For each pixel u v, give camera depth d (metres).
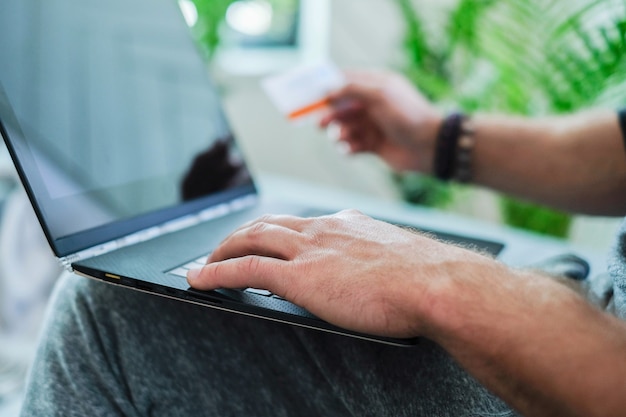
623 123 0.73
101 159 0.56
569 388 0.33
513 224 1.36
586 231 1.31
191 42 0.76
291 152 1.81
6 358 0.98
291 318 0.39
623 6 1.10
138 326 0.49
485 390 0.43
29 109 0.51
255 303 0.40
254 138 1.82
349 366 0.46
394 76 0.95
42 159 0.50
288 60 1.83
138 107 0.64
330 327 0.38
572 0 1.17
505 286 0.37
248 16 1.81
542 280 0.39
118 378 0.49
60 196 0.51
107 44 0.62
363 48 1.62
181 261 0.49
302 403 0.48
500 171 0.82
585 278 0.58
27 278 1.08
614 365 0.33
